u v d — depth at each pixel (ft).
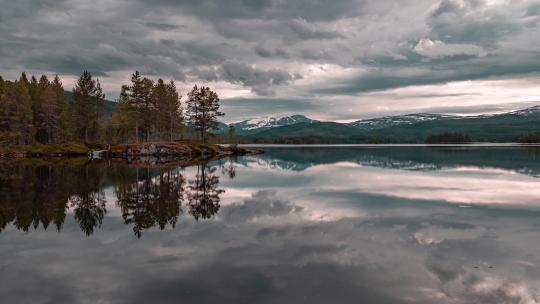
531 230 55.31
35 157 258.57
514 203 78.38
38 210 71.10
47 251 45.06
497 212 68.90
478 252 44.37
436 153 310.04
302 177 130.72
